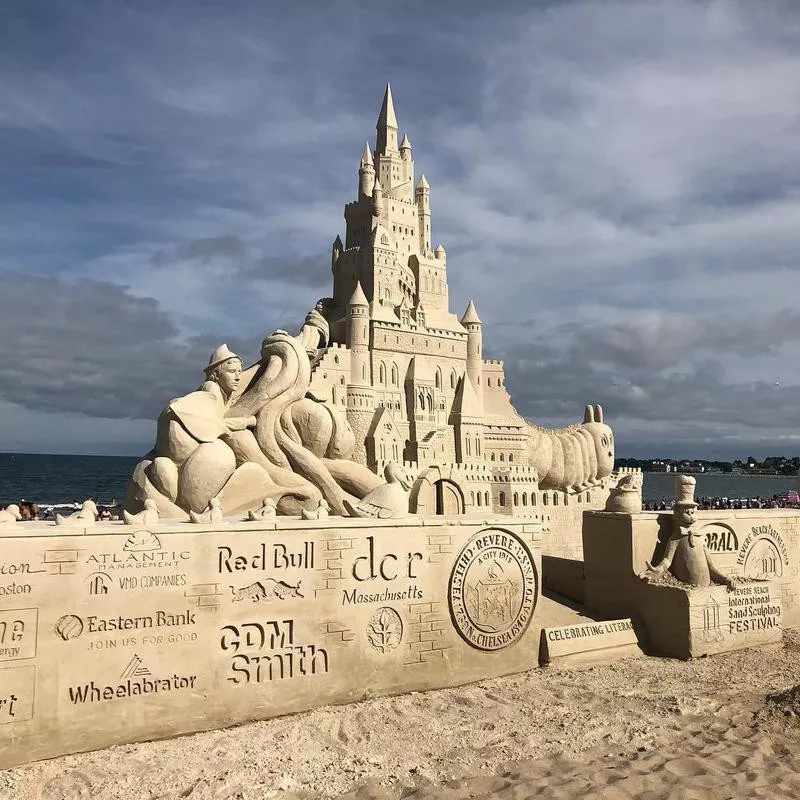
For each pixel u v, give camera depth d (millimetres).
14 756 6898
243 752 7371
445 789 6477
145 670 7664
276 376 12250
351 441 13086
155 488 10812
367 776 6914
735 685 10023
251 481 11438
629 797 6289
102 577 7520
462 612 9969
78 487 84438
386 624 9297
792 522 15125
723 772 6828
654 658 11625
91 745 7297
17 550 7113
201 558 8109
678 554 12328
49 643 7188
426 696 9266
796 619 14945
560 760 7258
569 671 10719
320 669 8750
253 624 8352
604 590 13281
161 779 6746
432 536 9797
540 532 10969
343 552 9055
